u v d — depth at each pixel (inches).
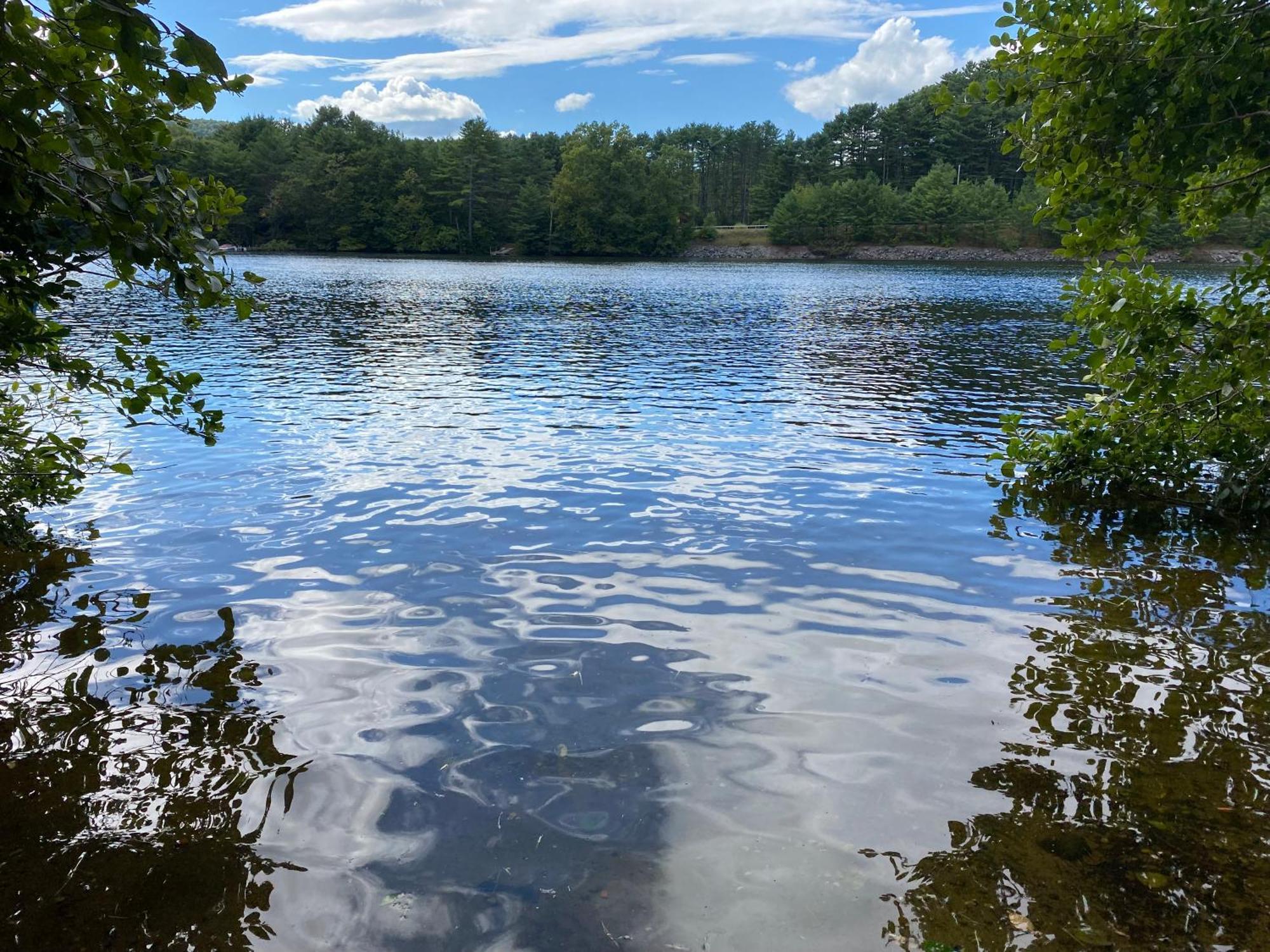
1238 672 219.5
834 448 492.7
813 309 1582.2
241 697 200.1
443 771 170.7
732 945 125.6
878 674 216.8
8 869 141.7
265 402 603.2
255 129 5433.1
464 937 127.2
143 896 135.7
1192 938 128.3
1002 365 872.3
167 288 220.2
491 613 252.5
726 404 634.2
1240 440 378.9
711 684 210.1
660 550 311.4
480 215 5078.7
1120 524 358.9
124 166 193.8
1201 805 162.6
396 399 629.3
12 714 191.3
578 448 478.6
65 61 164.6
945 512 370.6
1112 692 207.8
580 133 5295.3
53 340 229.5
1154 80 299.0
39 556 296.8
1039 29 311.3
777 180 5984.3
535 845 148.6
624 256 5128.0
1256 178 316.5
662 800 161.9
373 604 258.2
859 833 152.8
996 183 5014.8
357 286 2076.8
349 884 138.6
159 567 287.9
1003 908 134.3
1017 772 172.9
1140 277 370.0
